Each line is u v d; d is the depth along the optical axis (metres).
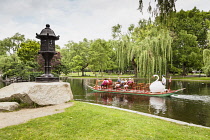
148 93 14.91
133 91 16.31
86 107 7.46
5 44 51.25
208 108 9.88
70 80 33.78
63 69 32.16
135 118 6.04
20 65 26.80
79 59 47.59
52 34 8.79
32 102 7.31
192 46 38.53
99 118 5.62
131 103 11.48
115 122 5.23
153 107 10.20
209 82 27.84
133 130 4.55
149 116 6.87
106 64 46.88
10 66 30.03
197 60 36.25
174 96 14.36
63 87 8.41
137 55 27.17
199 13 41.06
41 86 7.61
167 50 27.05
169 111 9.14
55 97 7.96
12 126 4.68
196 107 10.19
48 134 4.11
